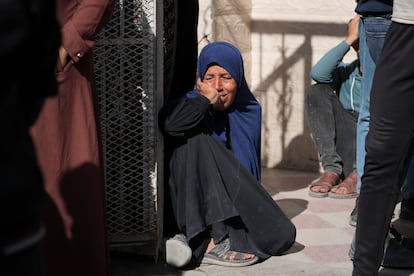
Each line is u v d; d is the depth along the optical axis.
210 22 4.15
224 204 2.98
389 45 2.50
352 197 4.25
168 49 3.18
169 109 2.97
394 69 2.48
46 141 2.32
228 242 3.08
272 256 3.15
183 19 3.17
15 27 1.35
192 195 2.98
